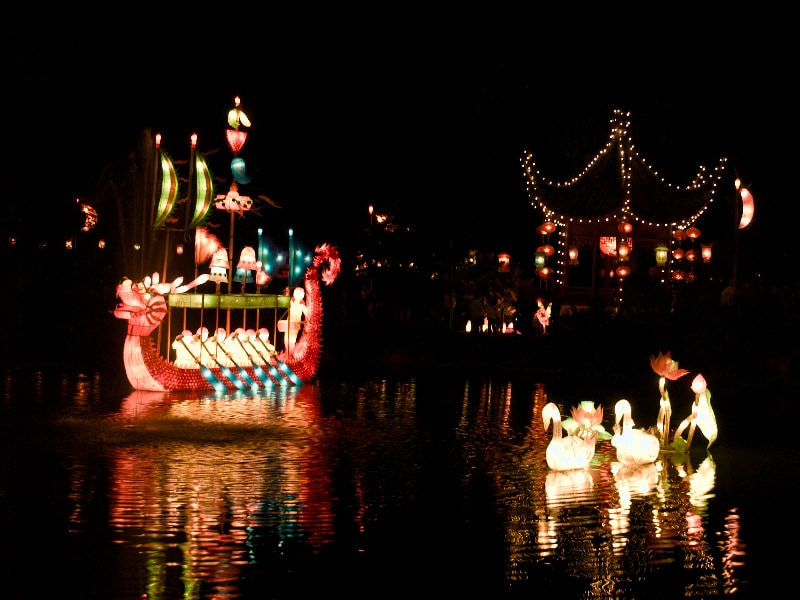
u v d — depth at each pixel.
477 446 13.73
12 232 30.77
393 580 7.70
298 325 22.02
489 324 35.19
